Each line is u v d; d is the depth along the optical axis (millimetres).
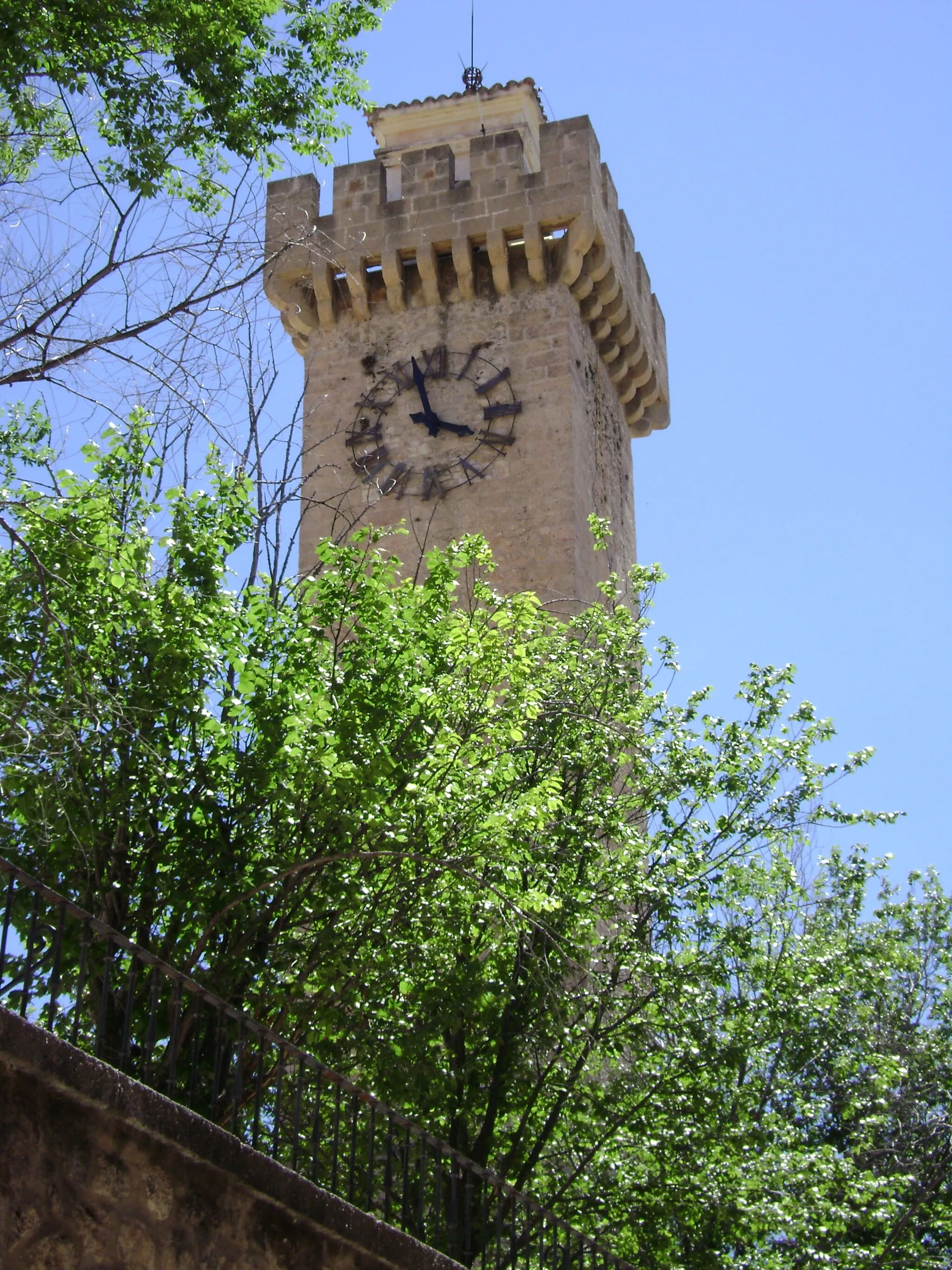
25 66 14586
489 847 14812
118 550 14234
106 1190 8977
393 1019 14992
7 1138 8461
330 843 14172
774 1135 19031
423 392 32969
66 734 12133
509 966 16844
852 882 22734
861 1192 18922
